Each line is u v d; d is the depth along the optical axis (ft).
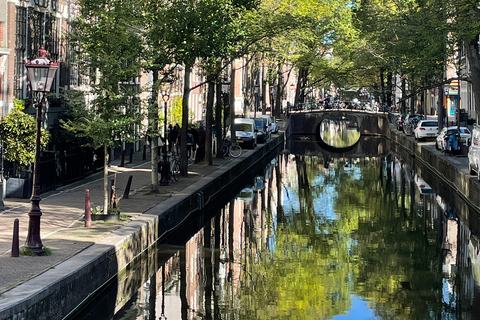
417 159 186.29
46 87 54.34
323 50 256.52
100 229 65.77
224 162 140.77
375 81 321.52
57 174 93.86
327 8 178.81
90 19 75.10
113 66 71.92
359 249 81.41
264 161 188.96
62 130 98.68
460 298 61.46
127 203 83.15
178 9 91.04
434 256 78.02
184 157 113.09
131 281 63.72
